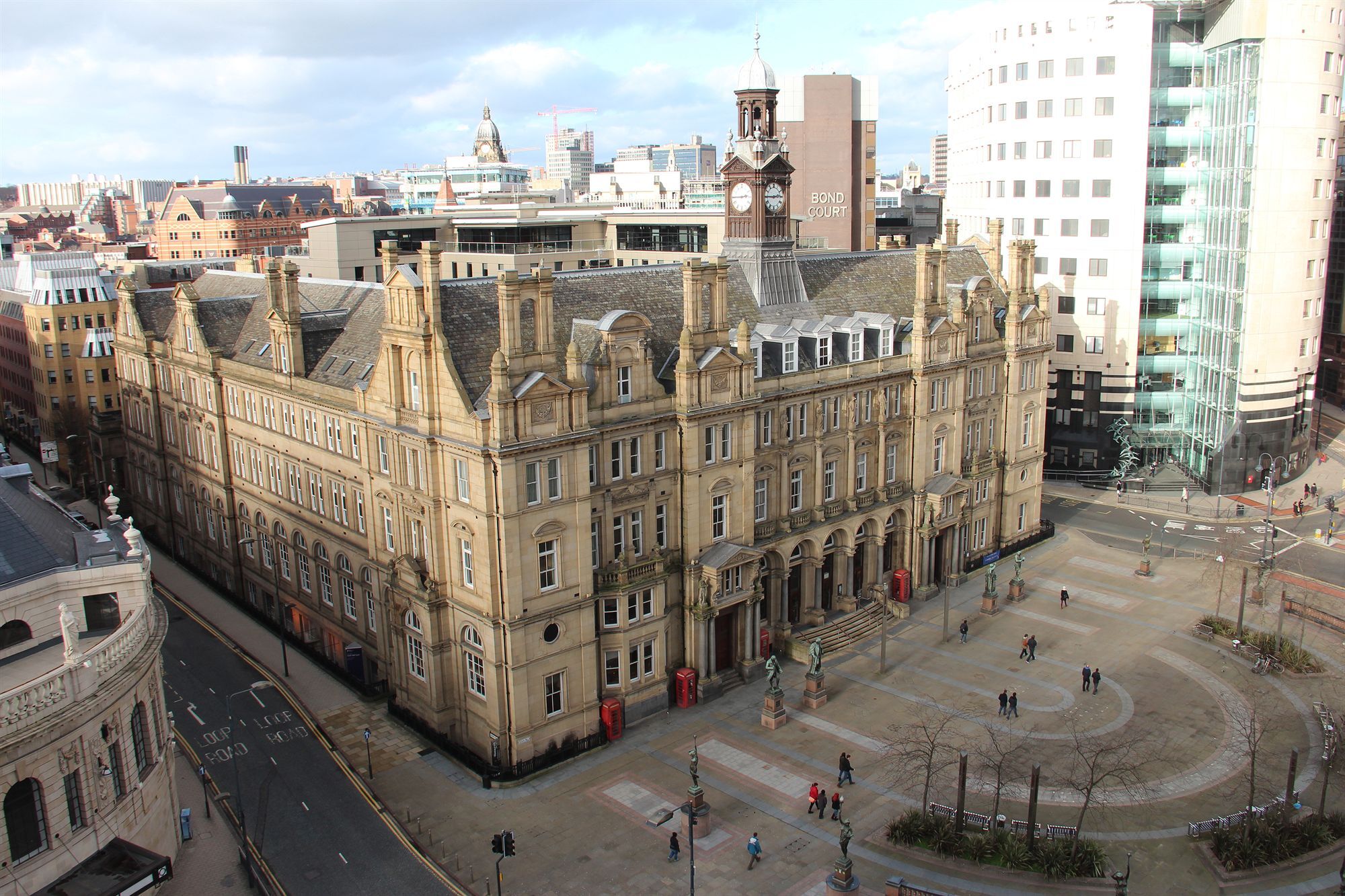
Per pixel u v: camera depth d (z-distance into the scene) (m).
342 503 70.88
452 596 60.69
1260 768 59.47
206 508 90.69
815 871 50.94
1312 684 69.56
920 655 74.88
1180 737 63.00
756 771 60.06
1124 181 113.31
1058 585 88.12
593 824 54.94
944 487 83.19
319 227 130.12
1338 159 150.75
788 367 73.25
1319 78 103.62
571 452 58.50
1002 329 92.44
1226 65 109.38
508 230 133.00
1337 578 87.44
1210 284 114.06
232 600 87.50
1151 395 119.94
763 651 73.19
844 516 77.62
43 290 125.69
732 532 69.19
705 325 66.81
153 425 95.56
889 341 80.56
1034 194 118.69
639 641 64.94
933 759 59.50
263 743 63.59
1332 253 152.00
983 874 50.44
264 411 78.94
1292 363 109.69
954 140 139.62
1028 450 95.25
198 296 87.06
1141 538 99.50
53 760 41.97
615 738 63.59
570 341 63.09
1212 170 113.25
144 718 48.44
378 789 58.34
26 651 47.34
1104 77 112.31
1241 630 75.62
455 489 58.62
